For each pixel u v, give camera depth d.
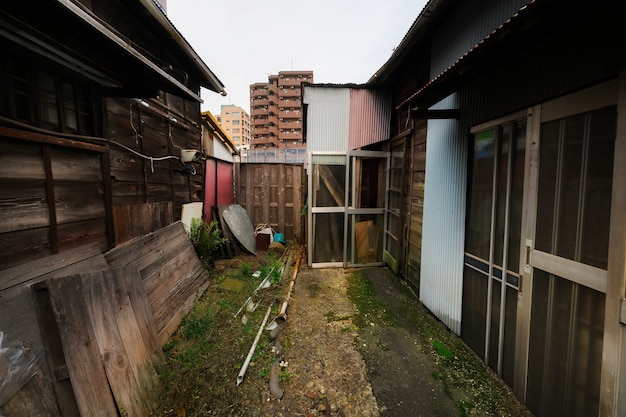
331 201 4.70
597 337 1.35
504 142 2.02
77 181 2.14
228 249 5.12
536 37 1.41
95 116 2.34
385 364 2.24
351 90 4.53
